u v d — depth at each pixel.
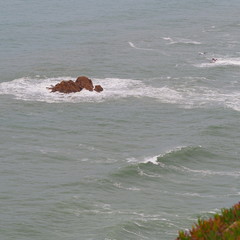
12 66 162.75
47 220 77.75
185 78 152.12
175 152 101.44
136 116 123.62
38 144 107.81
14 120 120.50
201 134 112.31
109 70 159.75
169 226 76.06
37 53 179.50
